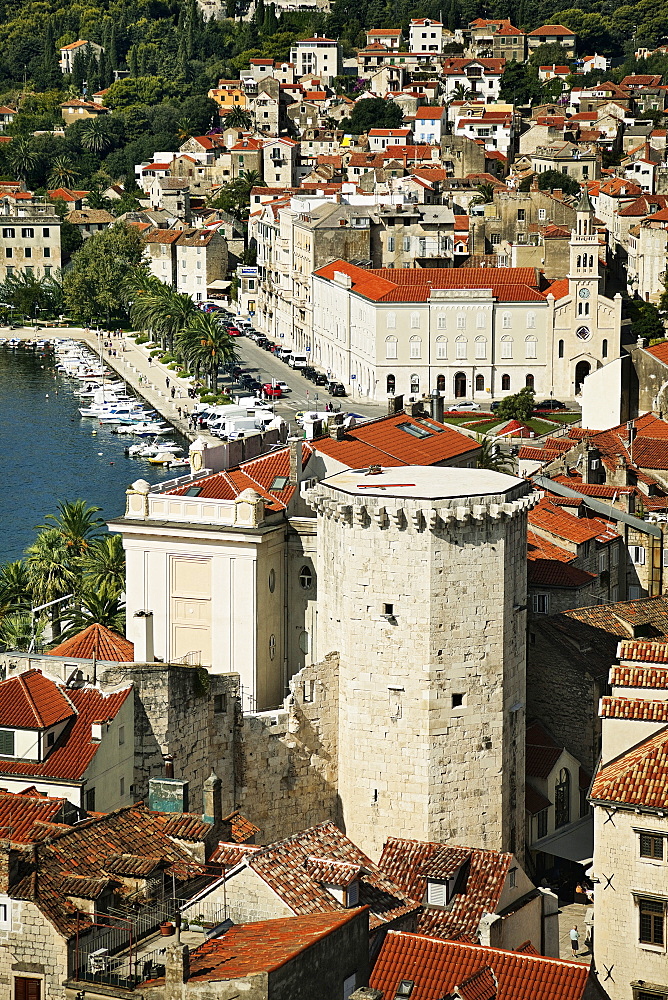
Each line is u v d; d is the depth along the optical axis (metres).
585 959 136.50
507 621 152.75
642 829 127.31
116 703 135.62
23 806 118.88
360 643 151.75
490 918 125.31
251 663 166.75
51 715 132.88
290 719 151.62
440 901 129.75
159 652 169.62
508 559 152.12
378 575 150.25
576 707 167.62
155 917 107.75
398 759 151.75
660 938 128.00
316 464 179.88
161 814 118.06
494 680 152.12
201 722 144.12
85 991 100.62
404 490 152.75
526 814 160.38
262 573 166.75
